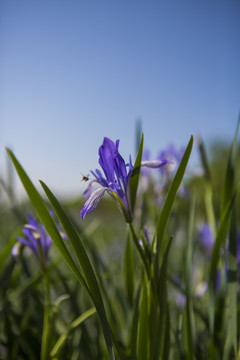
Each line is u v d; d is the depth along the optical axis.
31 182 0.21
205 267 0.42
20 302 0.39
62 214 0.20
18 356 0.34
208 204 0.34
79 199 0.41
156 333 0.21
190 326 0.27
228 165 0.26
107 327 0.20
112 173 0.22
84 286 0.20
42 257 0.27
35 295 0.34
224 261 0.30
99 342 0.33
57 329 0.34
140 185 0.38
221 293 0.30
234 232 0.27
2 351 0.35
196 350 0.29
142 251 0.21
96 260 0.35
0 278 0.33
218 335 0.29
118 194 0.21
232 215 0.27
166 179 0.36
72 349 0.32
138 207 0.37
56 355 0.28
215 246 0.27
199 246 0.44
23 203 0.43
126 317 0.35
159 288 0.21
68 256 0.20
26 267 0.38
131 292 0.29
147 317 0.22
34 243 0.27
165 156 0.36
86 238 0.35
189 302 0.28
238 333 0.28
